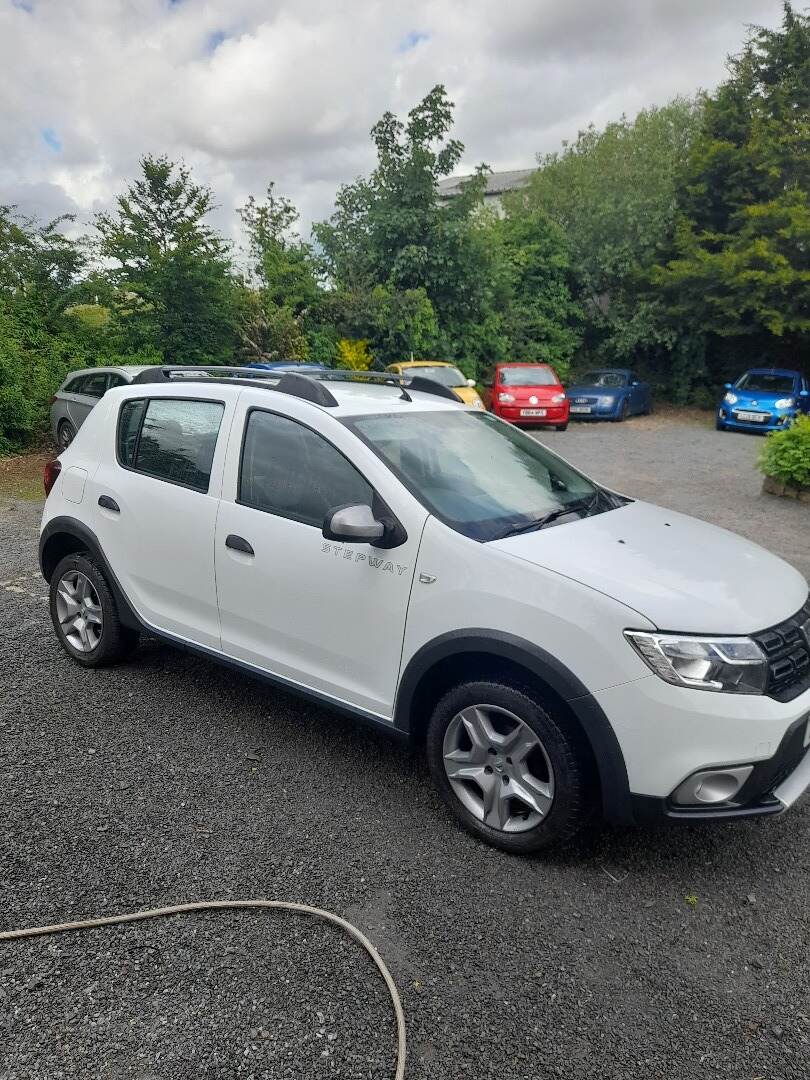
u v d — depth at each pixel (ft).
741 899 9.16
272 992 7.59
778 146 71.82
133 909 8.66
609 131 93.35
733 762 8.52
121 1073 6.68
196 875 9.24
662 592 9.07
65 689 14.15
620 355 84.17
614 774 8.81
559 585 9.08
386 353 68.39
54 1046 6.92
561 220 89.71
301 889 9.07
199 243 50.70
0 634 16.67
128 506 13.56
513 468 12.29
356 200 70.03
